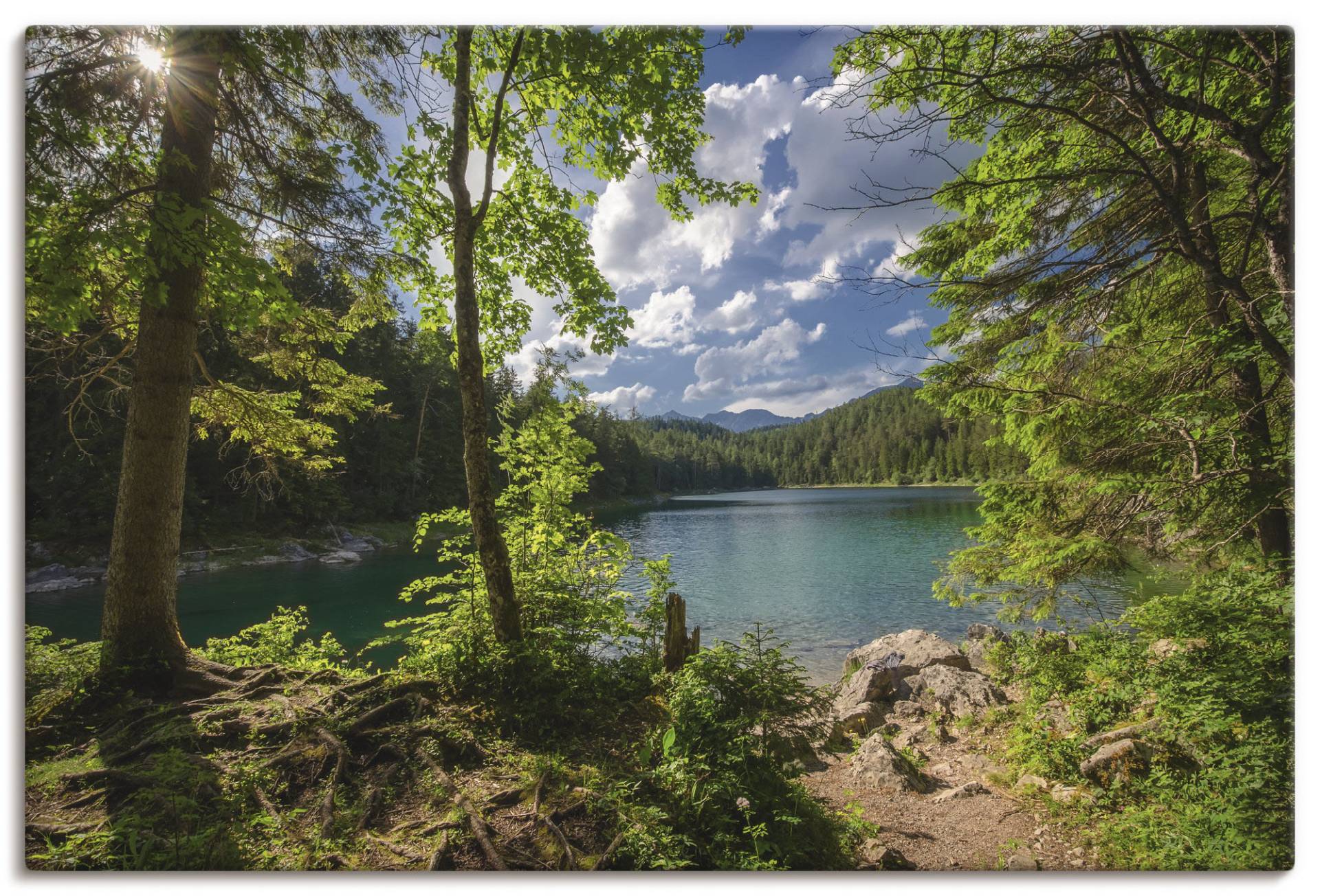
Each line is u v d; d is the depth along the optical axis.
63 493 22.06
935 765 6.41
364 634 13.85
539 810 3.33
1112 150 4.56
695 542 34.88
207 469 27.78
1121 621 5.55
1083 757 5.08
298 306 4.72
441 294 7.13
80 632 14.36
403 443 39.94
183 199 4.12
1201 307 5.82
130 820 2.93
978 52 3.96
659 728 4.42
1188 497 4.95
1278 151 4.30
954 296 5.86
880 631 14.55
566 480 6.91
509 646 5.04
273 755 3.75
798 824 3.67
